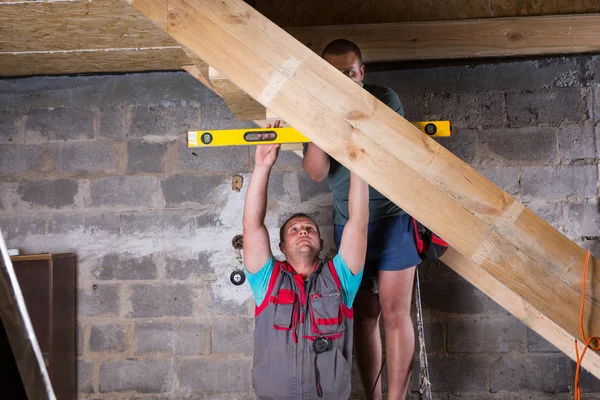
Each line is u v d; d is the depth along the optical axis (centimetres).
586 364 302
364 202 253
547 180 350
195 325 358
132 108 368
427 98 356
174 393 355
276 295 254
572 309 191
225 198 362
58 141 369
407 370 276
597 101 351
